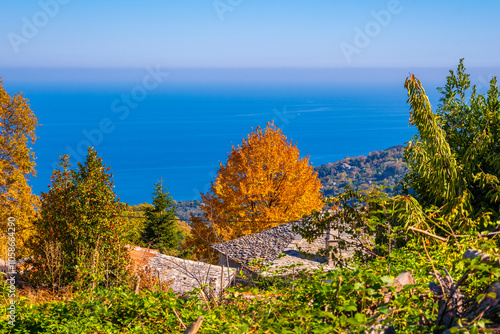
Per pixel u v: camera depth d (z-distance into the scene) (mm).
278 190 32219
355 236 8852
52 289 13977
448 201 11094
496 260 3500
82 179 15977
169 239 38500
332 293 3740
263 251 23188
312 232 10070
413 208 7777
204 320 4895
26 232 29781
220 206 32281
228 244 25250
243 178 32125
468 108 14742
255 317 4238
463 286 3949
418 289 3959
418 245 6594
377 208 8250
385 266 4965
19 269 16219
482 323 2662
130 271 14742
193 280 15484
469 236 5219
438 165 11117
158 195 39594
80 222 15094
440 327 3395
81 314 5688
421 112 11102
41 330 5762
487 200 12477
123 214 16266
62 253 14820
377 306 3639
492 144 13477
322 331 3244
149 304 5332
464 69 14836
